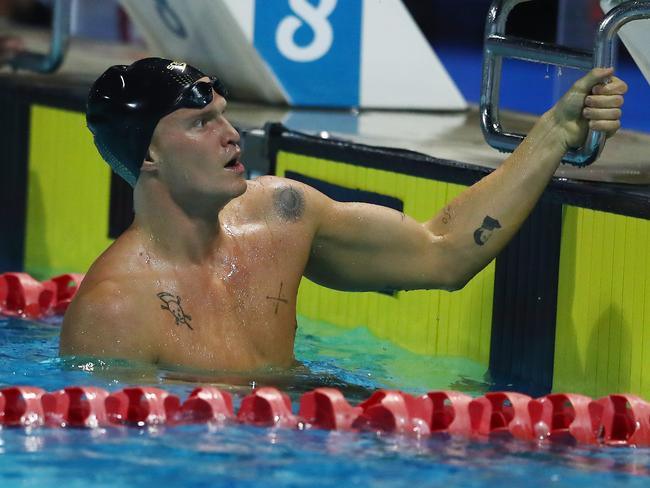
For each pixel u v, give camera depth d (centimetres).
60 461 770
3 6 2920
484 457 809
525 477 768
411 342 1258
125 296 960
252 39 1678
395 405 866
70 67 2045
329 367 1116
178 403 873
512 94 2898
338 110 1734
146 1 1784
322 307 1374
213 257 994
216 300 985
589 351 1088
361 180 1323
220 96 979
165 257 977
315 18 1716
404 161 1264
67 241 1709
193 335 970
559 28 1798
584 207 1089
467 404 878
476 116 1762
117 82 979
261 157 1442
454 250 1059
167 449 798
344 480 747
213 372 971
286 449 805
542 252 1134
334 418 857
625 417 880
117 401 863
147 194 975
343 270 1066
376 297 1301
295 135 1421
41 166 1748
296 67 1717
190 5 1694
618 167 1202
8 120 1808
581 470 789
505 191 1045
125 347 955
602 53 1015
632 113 2575
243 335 993
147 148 964
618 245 1054
